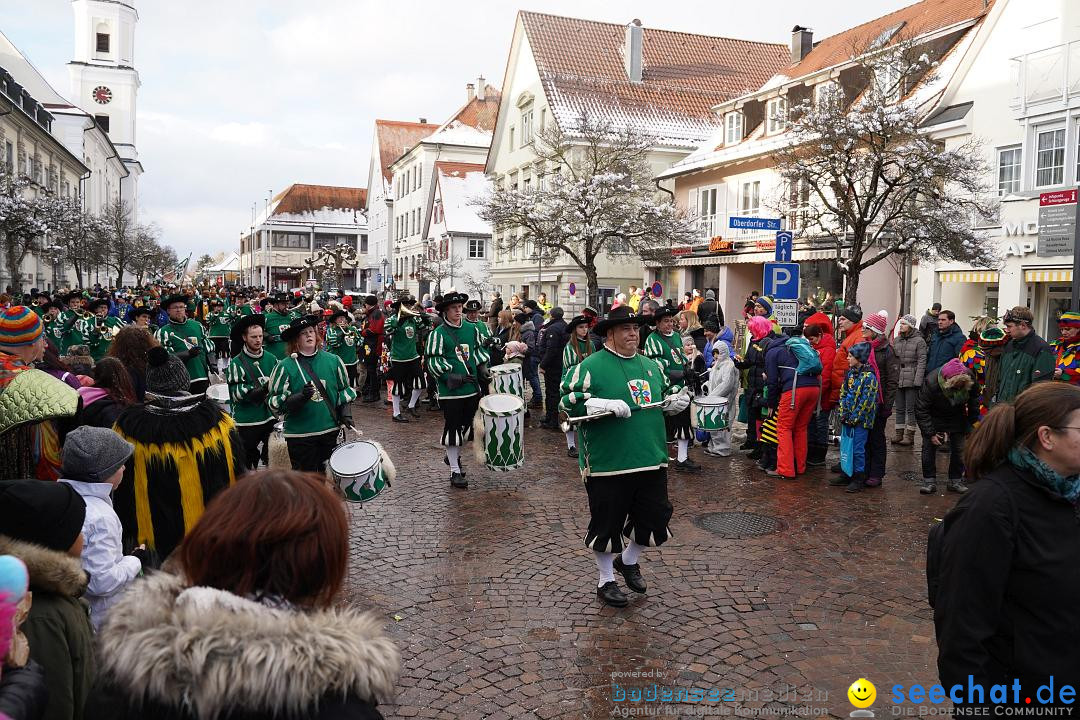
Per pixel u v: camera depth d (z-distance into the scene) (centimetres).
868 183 1773
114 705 162
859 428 854
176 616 163
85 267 4272
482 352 909
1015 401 259
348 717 160
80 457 332
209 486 431
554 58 4012
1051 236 997
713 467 994
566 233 2612
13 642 199
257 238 10025
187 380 450
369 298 1590
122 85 8275
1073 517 250
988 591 244
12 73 5606
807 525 736
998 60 2020
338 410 700
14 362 446
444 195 5434
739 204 3047
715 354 1080
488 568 619
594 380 538
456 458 891
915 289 2212
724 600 554
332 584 181
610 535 536
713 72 4281
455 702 414
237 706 152
